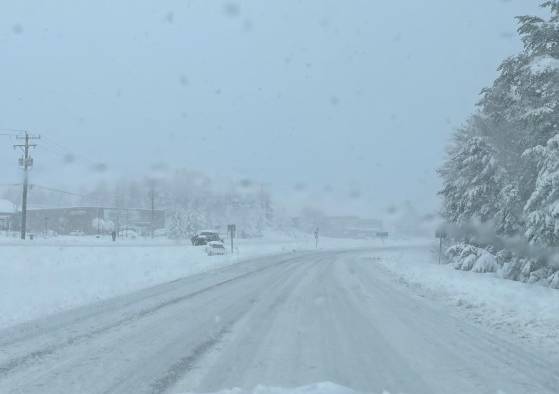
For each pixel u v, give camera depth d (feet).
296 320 38.68
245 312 42.37
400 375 24.09
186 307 44.80
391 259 145.38
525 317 40.14
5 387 21.88
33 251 97.45
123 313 41.04
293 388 21.52
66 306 44.50
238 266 100.68
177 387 21.89
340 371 24.61
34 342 30.37
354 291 59.88
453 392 21.68
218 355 27.55
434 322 38.91
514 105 82.23
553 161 67.05
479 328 36.83
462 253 106.01
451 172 127.85
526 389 22.29
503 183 98.89
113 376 23.52
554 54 70.33
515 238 88.07
